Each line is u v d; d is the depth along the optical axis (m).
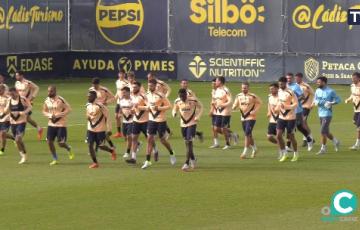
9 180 56.75
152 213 47.22
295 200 50.31
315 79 114.06
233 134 71.62
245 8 116.56
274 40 115.56
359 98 69.38
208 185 54.78
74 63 124.44
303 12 114.06
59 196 51.59
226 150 69.50
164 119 61.31
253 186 54.41
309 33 113.88
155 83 61.16
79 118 87.94
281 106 63.47
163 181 56.16
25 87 76.56
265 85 114.75
